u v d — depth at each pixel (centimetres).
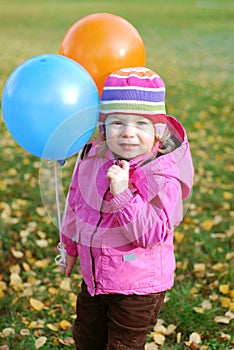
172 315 383
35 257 466
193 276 436
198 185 602
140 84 244
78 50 265
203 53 1435
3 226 502
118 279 258
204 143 743
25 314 388
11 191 580
